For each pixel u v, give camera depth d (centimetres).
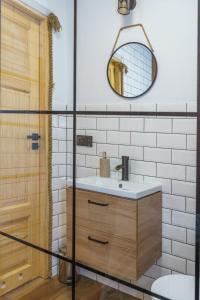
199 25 99
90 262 147
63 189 167
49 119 172
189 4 126
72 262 150
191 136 128
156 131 141
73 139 171
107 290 139
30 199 165
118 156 156
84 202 155
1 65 152
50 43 167
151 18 139
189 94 128
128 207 134
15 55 157
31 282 155
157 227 134
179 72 131
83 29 166
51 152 172
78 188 158
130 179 150
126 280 134
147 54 142
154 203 136
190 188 129
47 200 167
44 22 165
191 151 129
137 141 148
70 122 177
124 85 152
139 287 129
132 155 150
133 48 147
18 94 161
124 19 150
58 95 174
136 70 147
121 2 145
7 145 158
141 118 146
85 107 168
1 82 152
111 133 158
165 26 135
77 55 169
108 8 155
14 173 161
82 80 168
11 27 154
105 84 159
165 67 136
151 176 142
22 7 155
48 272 156
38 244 162
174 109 133
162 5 135
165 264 129
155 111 140
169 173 136
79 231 155
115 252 139
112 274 139
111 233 141
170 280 123
